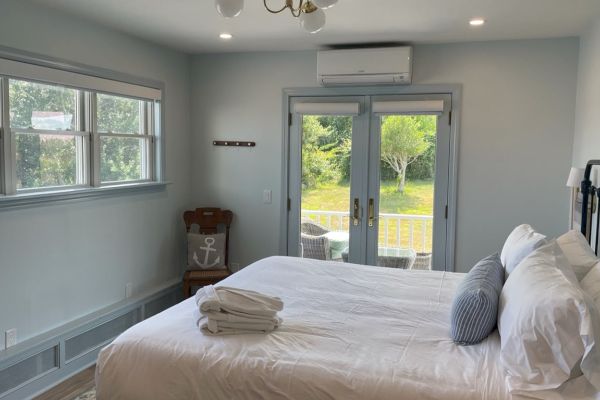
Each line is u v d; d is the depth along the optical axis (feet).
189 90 15.97
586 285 7.07
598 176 10.43
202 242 14.97
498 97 13.48
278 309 7.57
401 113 13.99
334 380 5.92
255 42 13.89
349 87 14.57
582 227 10.34
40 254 10.67
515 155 13.51
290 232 15.56
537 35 12.76
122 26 12.19
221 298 7.23
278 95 15.24
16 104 10.18
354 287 9.40
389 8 10.48
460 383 5.74
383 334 7.15
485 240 13.92
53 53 10.77
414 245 14.56
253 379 6.17
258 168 15.65
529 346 5.68
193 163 16.25
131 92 13.17
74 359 11.25
